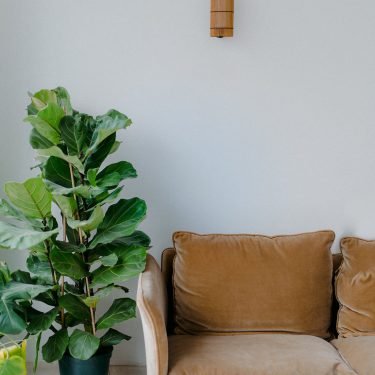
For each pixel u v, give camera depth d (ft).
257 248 9.77
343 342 9.34
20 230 8.51
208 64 10.34
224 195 10.64
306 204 10.68
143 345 10.93
